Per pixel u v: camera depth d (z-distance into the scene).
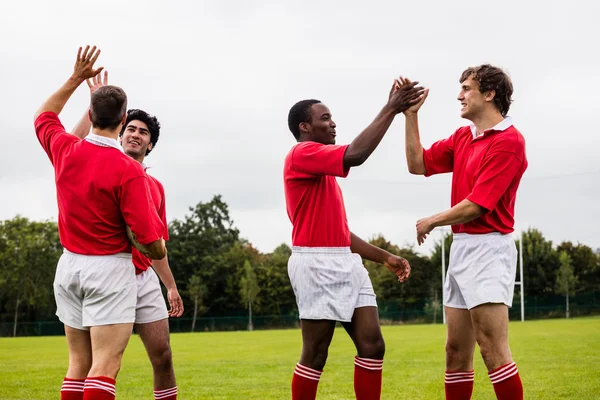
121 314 4.01
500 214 4.27
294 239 4.69
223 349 17.17
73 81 4.38
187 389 7.99
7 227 55.44
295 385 4.56
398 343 17.25
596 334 18.89
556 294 49.12
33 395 7.44
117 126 4.10
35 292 53.47
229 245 64.69
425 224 4.21
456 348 4.45
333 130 4.76
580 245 52.12
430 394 7.05
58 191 4.09
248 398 7.11
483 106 4.33
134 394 7.60
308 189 4.57
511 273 4.29
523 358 10.98
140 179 3.99
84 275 3.97
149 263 5.09
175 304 5.55
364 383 4.50
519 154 4.17
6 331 47.22
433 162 4.69
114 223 4.03
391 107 4.14
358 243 5.09
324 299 4.50
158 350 5.00
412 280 52.19
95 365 3.93
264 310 57.91
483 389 7.35
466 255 4.29
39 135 4.30
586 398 6.46
